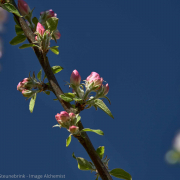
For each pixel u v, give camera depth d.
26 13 1.77
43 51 1.73
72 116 1.71
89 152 1.71
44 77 1.75
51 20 1.75
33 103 1.75
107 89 1.75
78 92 1.74
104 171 1.71
